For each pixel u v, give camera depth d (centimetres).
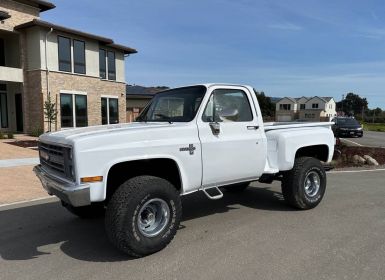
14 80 2122
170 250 443
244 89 549
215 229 521
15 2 2130
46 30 2133
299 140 602
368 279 363
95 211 574
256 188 807
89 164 392
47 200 704
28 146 1585
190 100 510
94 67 2439
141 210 414
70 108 2294
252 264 401
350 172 1058
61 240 488
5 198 716
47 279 373
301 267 392
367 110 12950
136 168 470
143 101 3619
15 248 460
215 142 494
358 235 490
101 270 392
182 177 463
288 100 9888
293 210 619
